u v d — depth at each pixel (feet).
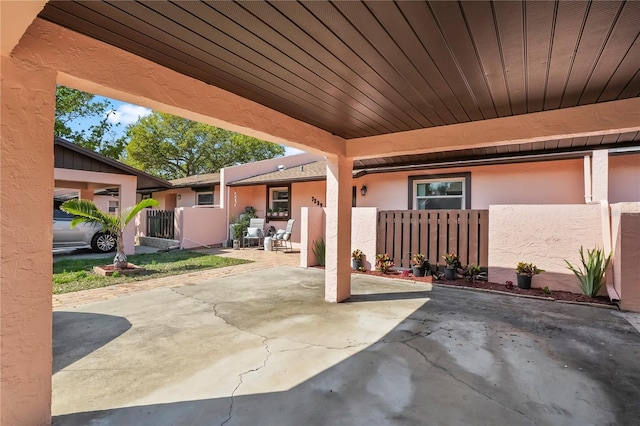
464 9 5.92
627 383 8.66
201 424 6.93
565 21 6.26
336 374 9.09
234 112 10.68
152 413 7.29
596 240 17.42
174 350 10.59
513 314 14.48
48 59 6.62
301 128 13.74
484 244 21.33
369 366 9.56
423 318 13.92
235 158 89.04
